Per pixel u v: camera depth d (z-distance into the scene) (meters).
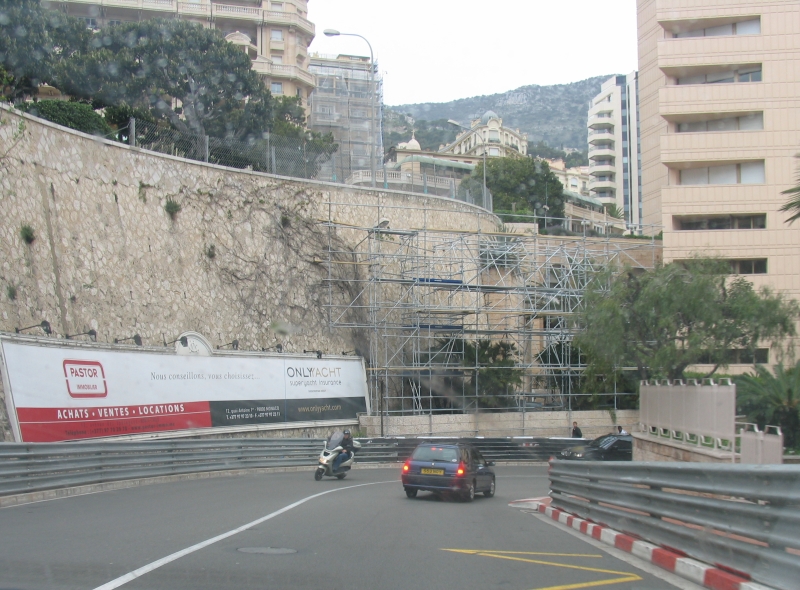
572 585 7.39
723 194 41.72
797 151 41.19
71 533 9.84
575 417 36.72
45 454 15.24
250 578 7.23
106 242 23.80
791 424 25.23
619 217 91.62
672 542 8.61
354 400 33.34
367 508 14.56
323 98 76.69
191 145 30.86
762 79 41.94
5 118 19.88
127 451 18.80
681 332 30.47
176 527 10.58
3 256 18.97
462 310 34.94
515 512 15.50
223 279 29.27
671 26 44.06
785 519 6.28
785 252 40.72
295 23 79.06
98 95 40.78
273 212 32.56
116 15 69.75
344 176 39.38
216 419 26.28
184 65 43.28
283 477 23.28
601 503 11.66
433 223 40.97
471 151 135.62
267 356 29.45
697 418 23.38
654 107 61.28
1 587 6.54
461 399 36.28
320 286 34.03
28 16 32.28
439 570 8.05
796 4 42.00
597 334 31.20
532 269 39.88
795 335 29.50
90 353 21.23
